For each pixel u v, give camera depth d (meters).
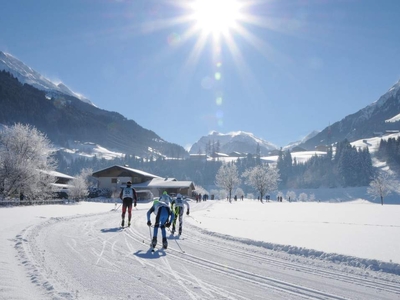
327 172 167.50
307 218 21.33
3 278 4.92
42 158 35.94
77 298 4.41
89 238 10.03
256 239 10.52
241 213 27.73
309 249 8.56
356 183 150.75
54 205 31.27
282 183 178.12
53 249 7.89
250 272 6.54
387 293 5.39
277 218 21.31
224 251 8.78
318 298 5.06
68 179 65.56
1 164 32.38
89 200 51.66
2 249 7.26
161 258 7.53
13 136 34.28
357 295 5.26
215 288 5.34
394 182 142.62
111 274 5.86
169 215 8.93
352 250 8.57
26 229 10.81
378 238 11.02
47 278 5.20
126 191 13.81
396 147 171.00
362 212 29.31
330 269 7.00
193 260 7.46
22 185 32.84
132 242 9.67
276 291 5.34
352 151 160.50
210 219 20.16
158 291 5.03
